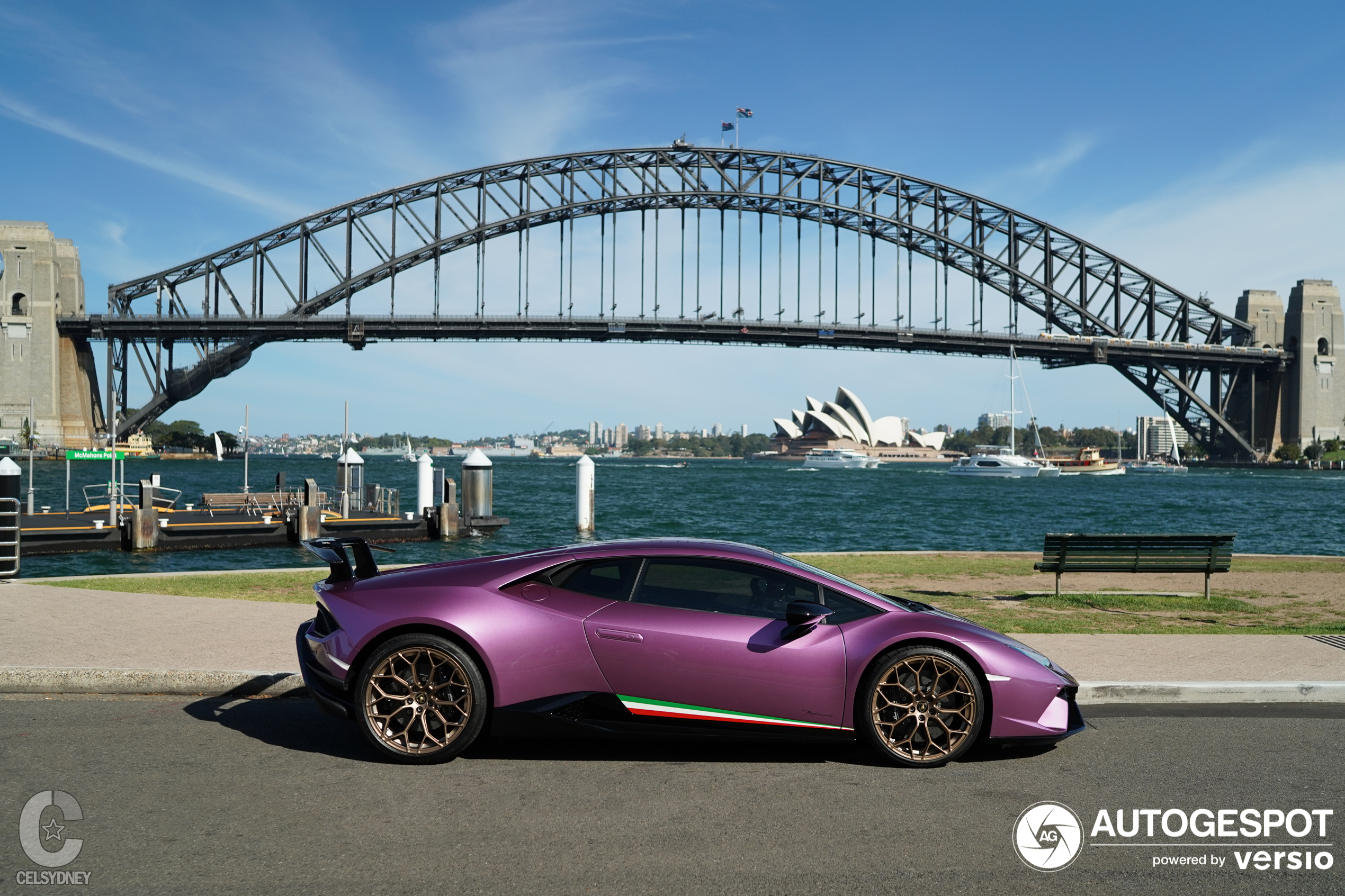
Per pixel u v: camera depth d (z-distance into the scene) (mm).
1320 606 11953
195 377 132125
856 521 41031
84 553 22719
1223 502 65312
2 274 133625
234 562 21453
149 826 4078
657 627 5059
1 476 21625
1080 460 152750
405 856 3799
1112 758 5293
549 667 5016
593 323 126438
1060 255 145375
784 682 5043
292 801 4418
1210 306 157000
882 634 5109
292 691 6441
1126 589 13570
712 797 4582
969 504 59031
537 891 3490
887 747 5055
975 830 4180
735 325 127938
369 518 27781
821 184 133500
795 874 3680
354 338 126500
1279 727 5973
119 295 132625
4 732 5480
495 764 5047
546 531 31172
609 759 5172
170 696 6410
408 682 5035
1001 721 5090
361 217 129000
